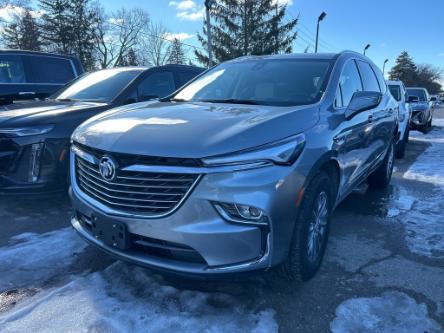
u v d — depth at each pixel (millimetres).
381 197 5590
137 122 2896
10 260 3441
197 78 4465
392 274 3328
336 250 3775
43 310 2723
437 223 4547
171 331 2537
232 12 33438
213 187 2412
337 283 3160
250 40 33688
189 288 3020
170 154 2441
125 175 2611
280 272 2943
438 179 6766
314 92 3521
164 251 2643
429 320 2715
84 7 44062
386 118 5219
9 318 2635
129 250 2725
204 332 2533
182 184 2463
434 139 13195
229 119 2807
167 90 6070
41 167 4352
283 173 2562
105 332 2512
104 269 3312
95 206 2828
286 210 2590
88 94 5594
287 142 2652
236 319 2678
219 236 2439
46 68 8156
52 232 4039
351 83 4172
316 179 2938
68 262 3439
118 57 50719
